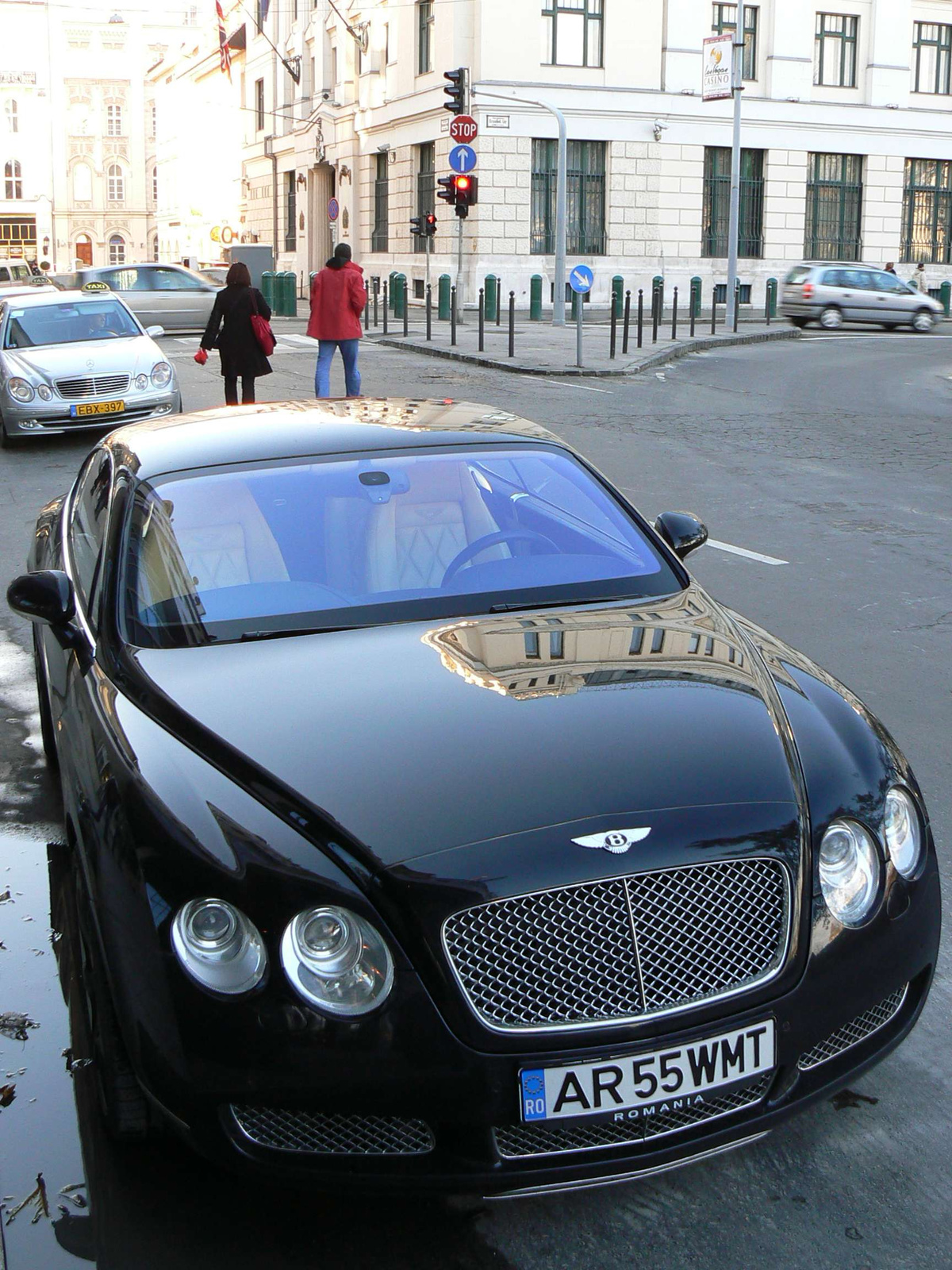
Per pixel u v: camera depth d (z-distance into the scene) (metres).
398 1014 2.37
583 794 2.59
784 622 7.09
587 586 3.63
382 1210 2.73
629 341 26.38
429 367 21.25
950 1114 3.03
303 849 2.49
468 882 2.42
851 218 43.56
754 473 11.73
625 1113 2.42
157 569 3.53
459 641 3.27
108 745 2.92
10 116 88.62
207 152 66.94
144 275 28.72
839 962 2.60
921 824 2.92
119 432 4.54
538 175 38.34
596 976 2.43
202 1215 2.71
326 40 47.41
